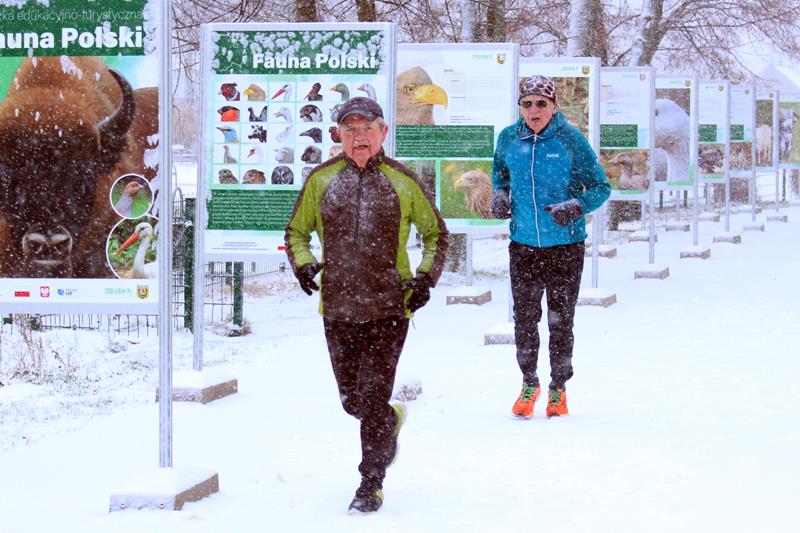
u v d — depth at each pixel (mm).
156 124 7363
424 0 27531
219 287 22984
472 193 16859
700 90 30578
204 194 12219
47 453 8734
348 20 26922
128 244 7395
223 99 12320
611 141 22500
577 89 18047
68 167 7410
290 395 11188
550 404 9570
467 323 16844
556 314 9555
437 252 6938
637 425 9094
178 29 25188
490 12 25641
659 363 12188
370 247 6816
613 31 38781
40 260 7422
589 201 9367
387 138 12148
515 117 16406
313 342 15727
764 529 6203
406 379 10711
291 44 12242
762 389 10484
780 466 7633
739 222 38906
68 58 7387
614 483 7289
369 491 6801
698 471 7543
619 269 23922
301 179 12297
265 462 8266
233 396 11133
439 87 16766
